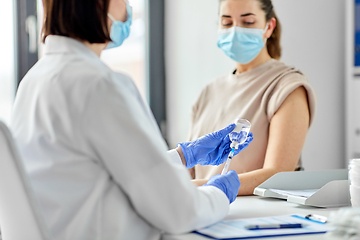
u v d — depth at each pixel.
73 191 0.78
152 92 3.70
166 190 0.77
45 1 0.92
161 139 0.82
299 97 1.70
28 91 0.87
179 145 1.27
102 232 0.78
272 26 1.97
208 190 0.91
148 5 3.67
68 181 0.78
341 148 2.76
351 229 0.74
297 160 1.63
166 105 3.74
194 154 1.25
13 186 0.73
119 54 3.59
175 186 0.78
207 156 1.29
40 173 0.79
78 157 0.78
